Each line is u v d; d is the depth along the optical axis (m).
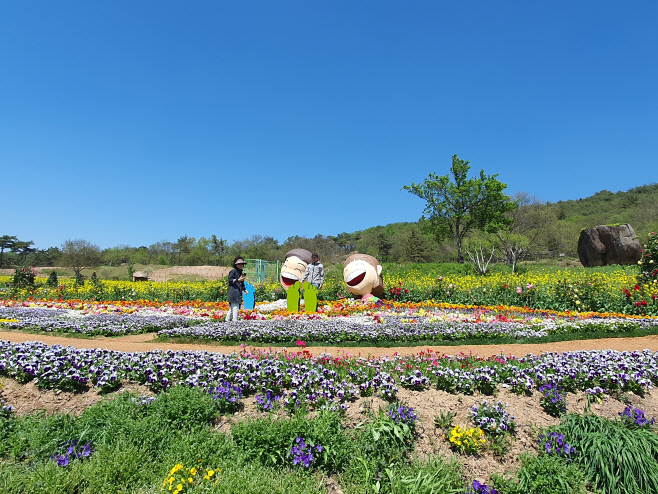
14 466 3.81
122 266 48.56
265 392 5.24
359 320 11.72
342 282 18.36
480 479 4.07
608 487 3.98
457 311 13.99
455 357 6.71
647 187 84.19
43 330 10.45
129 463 3.73
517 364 6.08
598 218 60.06
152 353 6.34
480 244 32.47
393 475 3.88
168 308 15.23
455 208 42.00
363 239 85.00
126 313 13.72
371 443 4.19
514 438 4.59
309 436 4.16
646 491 3.91
